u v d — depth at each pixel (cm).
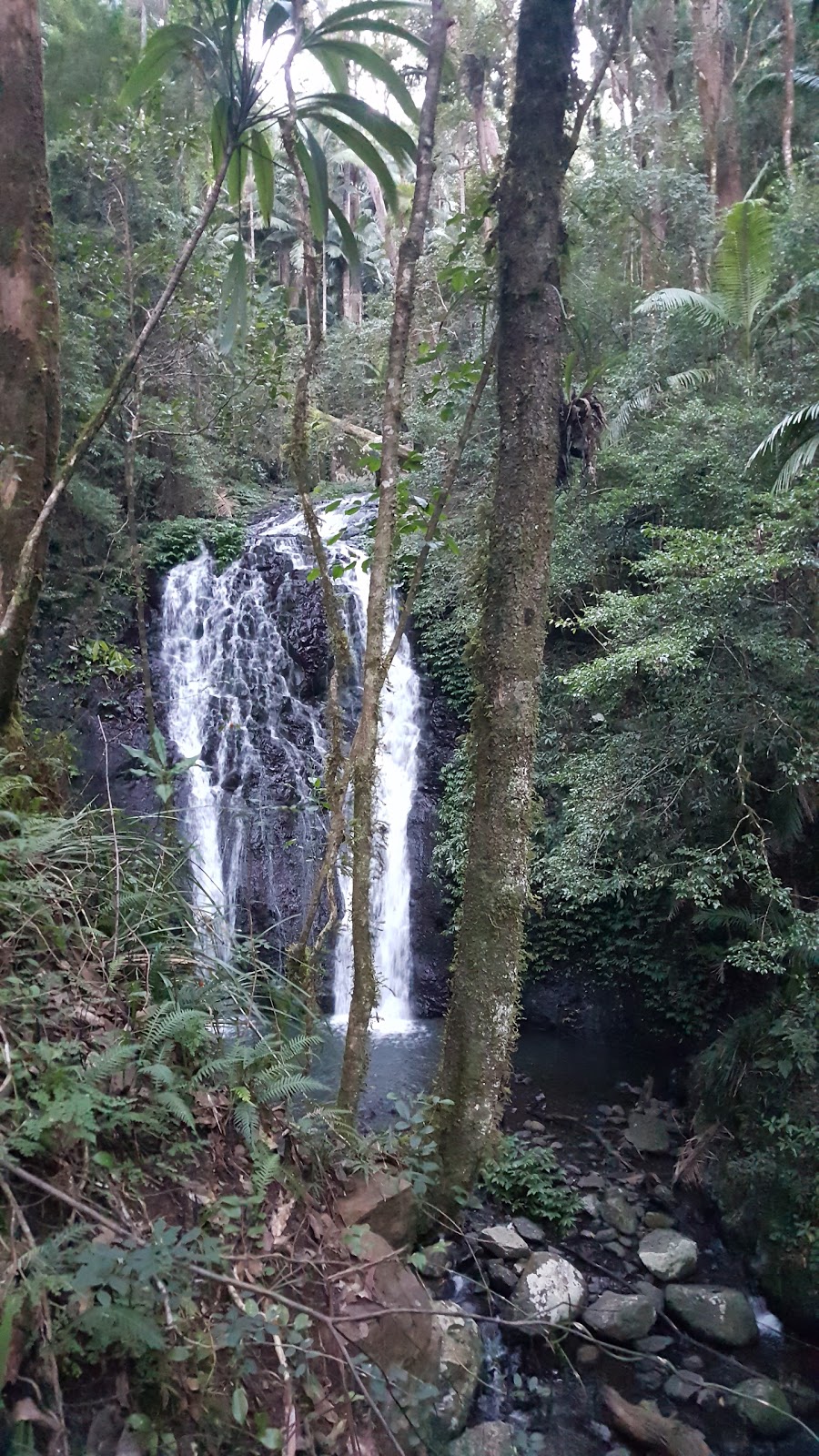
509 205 422
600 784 674
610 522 834
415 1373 310
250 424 725
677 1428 418
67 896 321
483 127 1473
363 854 370
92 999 292
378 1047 847
